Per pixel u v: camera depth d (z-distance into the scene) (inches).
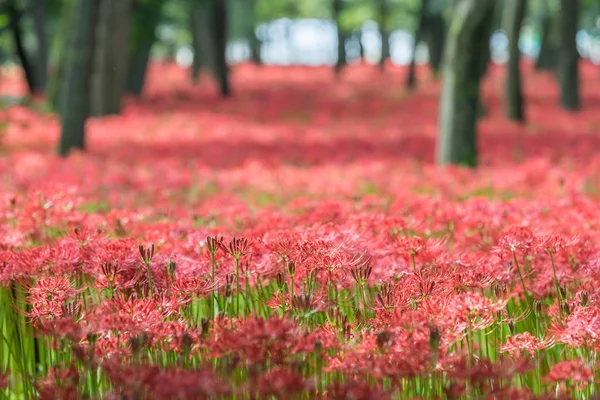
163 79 2356.1
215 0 1788.9
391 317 166.7
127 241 205.0
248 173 658.8
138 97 1710.1
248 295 207.6
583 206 306.0
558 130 1136.2
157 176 587.2
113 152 836.0
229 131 1123.9
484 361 151.6
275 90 1972.2
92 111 1290.6
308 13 2960.1
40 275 196.2
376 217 257.6
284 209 413.1
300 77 2394.2
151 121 1222.9
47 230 265.6
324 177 623.5
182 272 199.2
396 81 2266.2
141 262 199.0
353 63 2962.6
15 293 207.0
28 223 259.6
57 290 180.1
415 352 151.9
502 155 809.5
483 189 519.8
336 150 871.7
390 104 1680.6
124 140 981.2
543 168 641.6
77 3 839.1
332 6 2488.9
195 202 447.2
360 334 172.2
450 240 271.1
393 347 157.6
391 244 219.0
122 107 1341.0
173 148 883.4
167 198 458.9
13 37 1774.1
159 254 214.2
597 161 689.0
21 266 194.5
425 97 1850.4
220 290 199.8
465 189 519.2
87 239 217.3
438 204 322.0
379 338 153.7
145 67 1768.0
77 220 266.8
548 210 341.7
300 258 190.2
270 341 149.7
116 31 1295.5
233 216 319.9
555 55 2495.1
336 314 169.9
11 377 203.2
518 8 1240.2
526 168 641.0
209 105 1590.8
